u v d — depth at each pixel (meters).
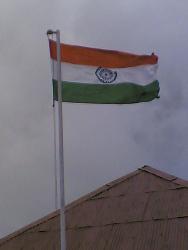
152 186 22.28
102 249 18.45
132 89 18.05
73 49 17.62
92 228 20.08
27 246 20.25
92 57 17.75
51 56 17.25
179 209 19.69
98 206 21.77
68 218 21.38
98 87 17.81
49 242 19.98
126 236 18.83
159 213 19.78
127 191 22.42
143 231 18.81
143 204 20.88
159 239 18.02
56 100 16.89
